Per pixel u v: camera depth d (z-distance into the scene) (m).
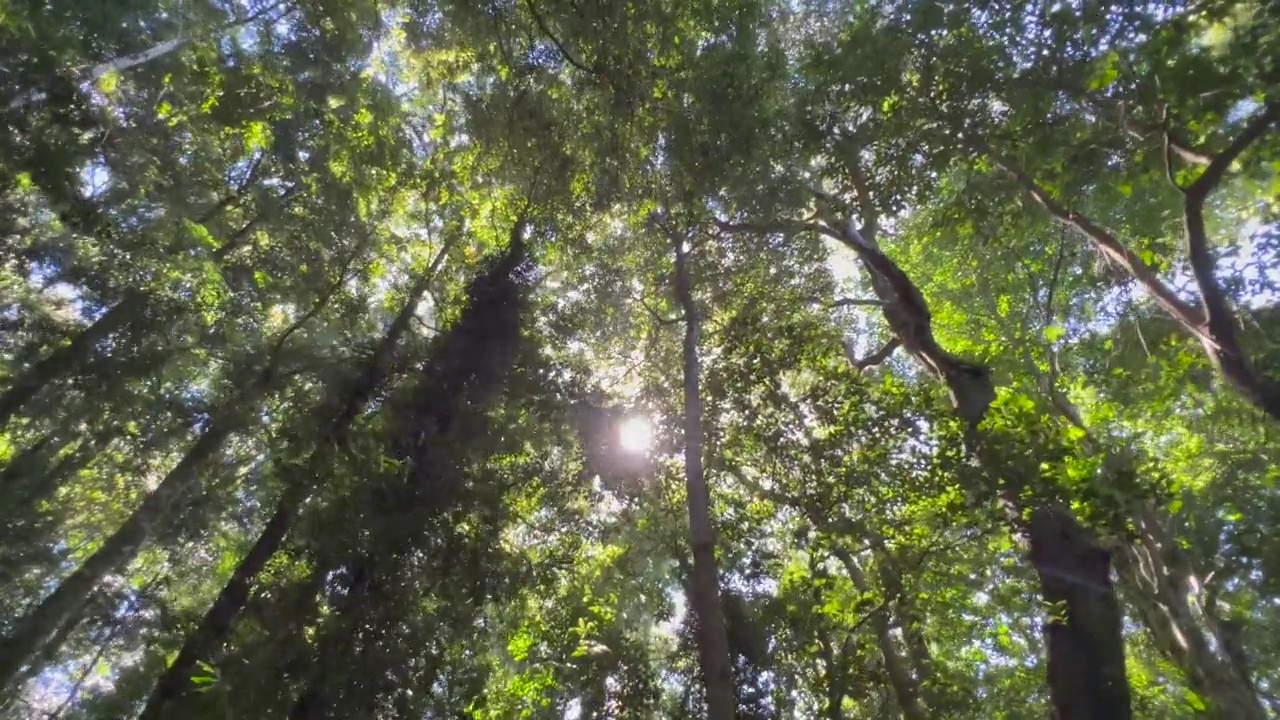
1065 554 8.89
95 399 10.91
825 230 13.33
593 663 11.56
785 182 11.95
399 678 9.87
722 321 12.95
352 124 14.09
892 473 10.16
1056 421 10.94
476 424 12.09
